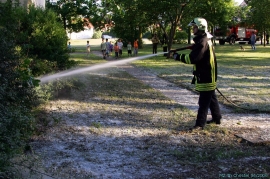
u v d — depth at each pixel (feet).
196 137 18.43
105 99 28.14
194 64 19.27
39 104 22.63
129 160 15.34
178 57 19.42
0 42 14.85
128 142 17.69
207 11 97.45
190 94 31.12
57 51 27.12
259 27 110.63
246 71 48.75
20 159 13.55
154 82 38.45
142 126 20.52
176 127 20.33
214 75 19.11
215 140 17.97
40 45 25.70
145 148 16.81
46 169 13.87
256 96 29.86
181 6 71.92
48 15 28.04
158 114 23.44
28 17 26.63
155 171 14.17
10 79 15.11
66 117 21.99
